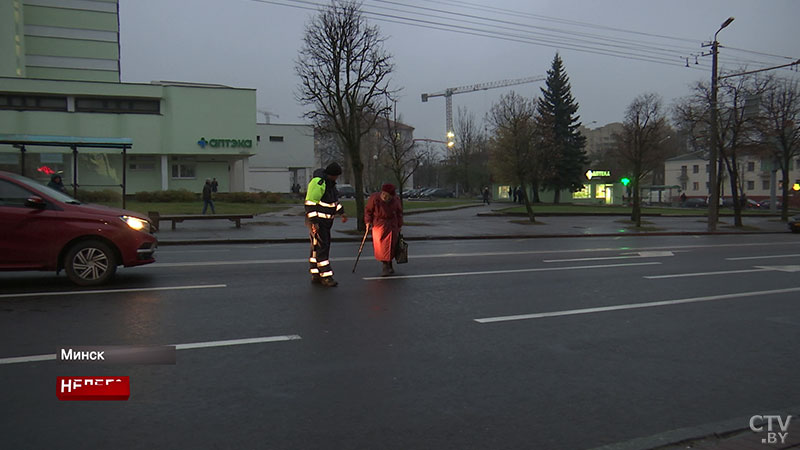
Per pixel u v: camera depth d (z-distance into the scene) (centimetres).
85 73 4528
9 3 4138
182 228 2097
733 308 784
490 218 3177
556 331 642
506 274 1062
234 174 4516
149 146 4059
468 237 2103
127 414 390
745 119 2998
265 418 388
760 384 480
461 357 536
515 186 5472
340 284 914
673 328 666
